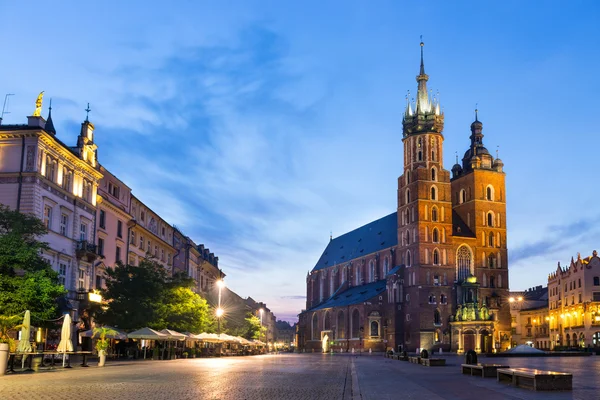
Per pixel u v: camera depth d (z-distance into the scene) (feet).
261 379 103.55
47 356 167.22
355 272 607.78
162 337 195.62
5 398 66.64
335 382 99.19
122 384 87.61
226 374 117.19
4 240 144.56
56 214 207.51
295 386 88.89
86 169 230.89
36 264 153.99
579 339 481.87
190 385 86.69
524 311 611.06
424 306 474.49
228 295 450.71
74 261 219.41
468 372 125.80
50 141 201.46
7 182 193.26
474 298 468.75
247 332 413.39
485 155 519.19
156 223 327.06
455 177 535.60
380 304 508.12
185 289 248.32
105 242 251.60
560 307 526.98
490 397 70.85
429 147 499.92
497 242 504.43
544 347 570.05
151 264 233.55
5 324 136.87
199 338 235.81
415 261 485.15
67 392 74.13
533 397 70.18
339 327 545.44
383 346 501.15
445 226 490.90
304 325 625.00
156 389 79.30
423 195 490.90
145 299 216.54
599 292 469.16
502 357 277.03
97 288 222.07
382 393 78.02
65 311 196.65
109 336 186.60
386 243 558.97
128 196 281.95
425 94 512.22
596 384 90.38
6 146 195.21
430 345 469.16
